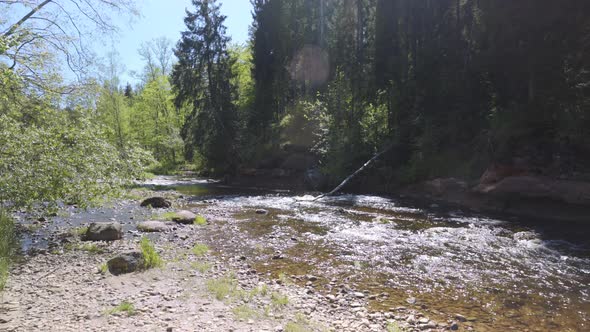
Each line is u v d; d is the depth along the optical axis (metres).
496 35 19.44
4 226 9.26
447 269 8.17
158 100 47.97
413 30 31.80
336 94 29.08
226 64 35.81
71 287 6.31
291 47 41.12
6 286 6.31
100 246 9.48
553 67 16.48
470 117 22.03
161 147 46.19
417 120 24.91
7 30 10.71
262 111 38.19
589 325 5.52
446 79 24.36
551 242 10.58
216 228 12.35
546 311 6.00
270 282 7.09
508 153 16.58
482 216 15.22
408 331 5.19
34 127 9.89
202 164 38.34
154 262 7.68
